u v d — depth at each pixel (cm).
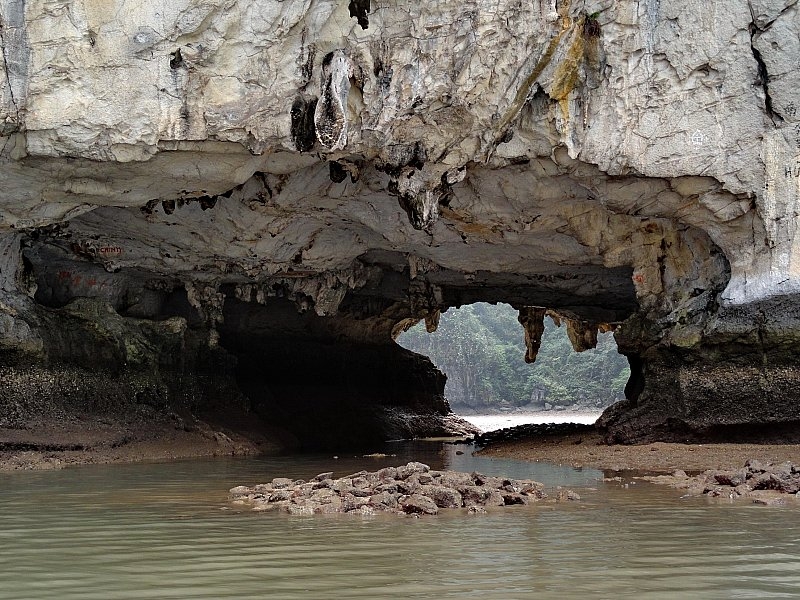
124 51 1191
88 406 1661
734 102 1414
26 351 1531
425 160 1393
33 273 1670
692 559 627
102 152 1234
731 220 1491
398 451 1889
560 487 1083
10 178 1284
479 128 1365
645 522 797
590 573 580
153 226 1652
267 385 2311
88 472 1307
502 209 1622
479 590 531
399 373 2789
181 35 1194
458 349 6731
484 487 943
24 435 1491
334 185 1584
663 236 1670
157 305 2000
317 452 1845
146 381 1795
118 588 536
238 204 1619
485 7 1244
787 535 730
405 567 596
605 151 1414
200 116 1234
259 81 1235
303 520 805
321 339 2477
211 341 2017
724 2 1374
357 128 1323
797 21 1367
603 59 1375
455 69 1280
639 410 1650
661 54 1388
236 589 532
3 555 640
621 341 1733
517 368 6894
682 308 1616
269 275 1886
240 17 1195
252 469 1375
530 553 646
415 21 1254
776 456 1362
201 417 1923
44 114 1190
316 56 1254
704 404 1543
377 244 1816
